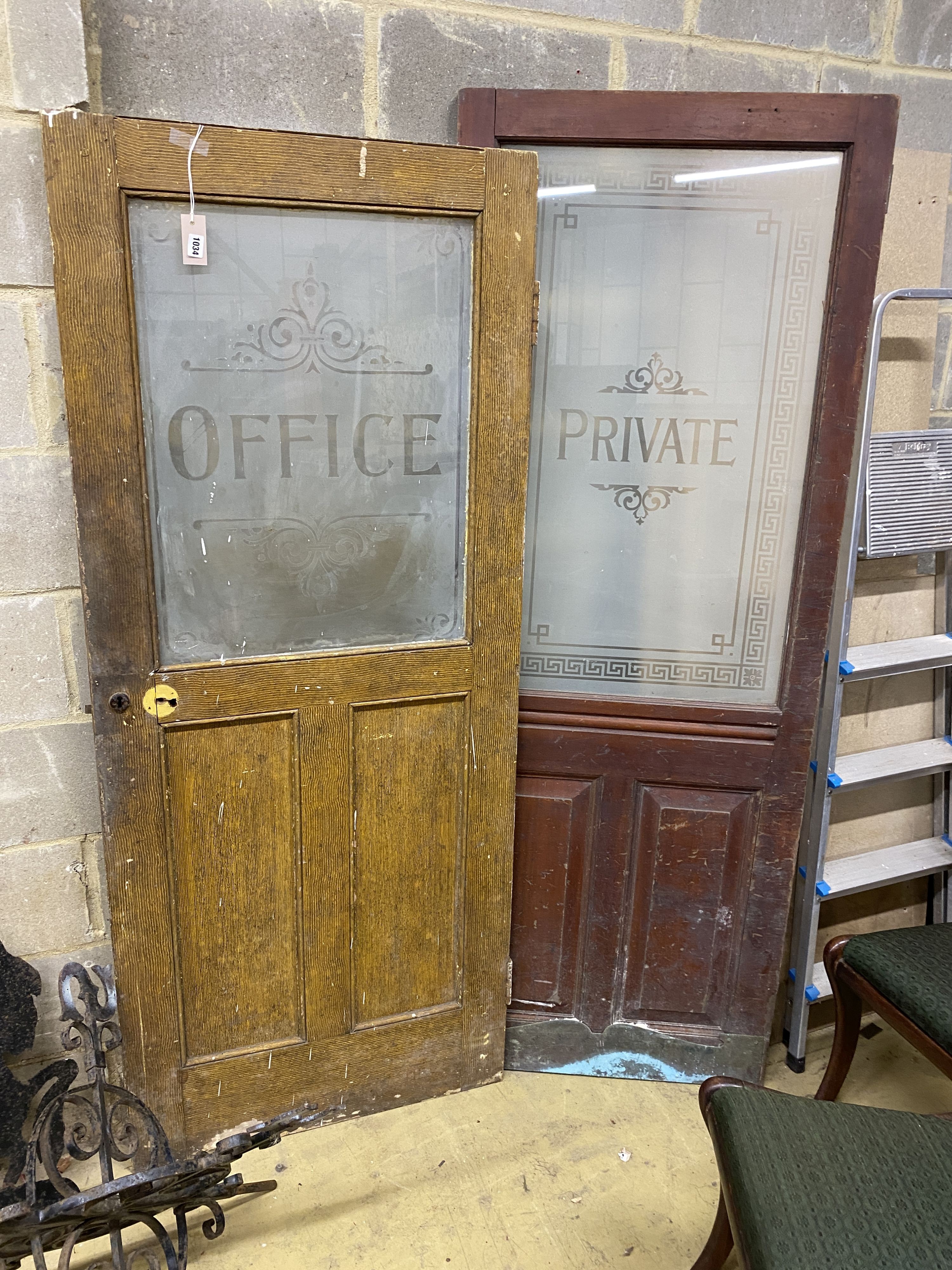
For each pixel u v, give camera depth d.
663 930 2.03
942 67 1.96
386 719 1.75
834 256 1.70
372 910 1.84
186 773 1.63
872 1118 1.34
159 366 1.49
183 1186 1.51
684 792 1.96
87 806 1.78
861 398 1.79
